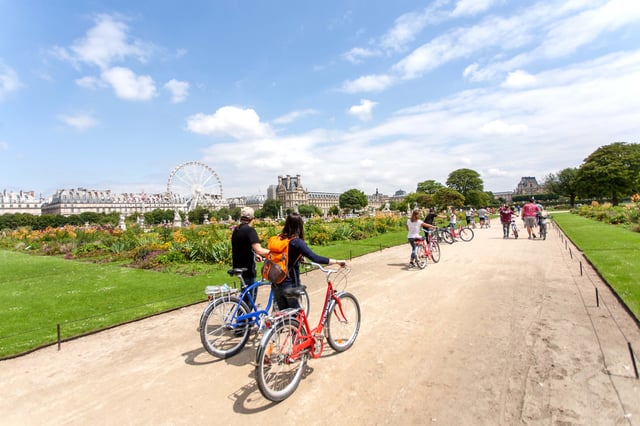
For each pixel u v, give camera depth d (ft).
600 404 11.68
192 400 13.20
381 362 15.52
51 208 483.92
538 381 13.30
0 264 53.62
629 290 23.68
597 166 219.61
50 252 69.97
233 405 12.77
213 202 418.92
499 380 13.52
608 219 93.04
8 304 27.68
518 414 11.37
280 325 13.73
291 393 13.35
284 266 15.20
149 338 19.90
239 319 17.16
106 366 16.42
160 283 34.50
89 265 50.24
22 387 14.65
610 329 17.90
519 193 595.47
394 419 11.44
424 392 12.95
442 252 47.83
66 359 17.34
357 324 18.08
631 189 208.74
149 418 12.14
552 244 53.06
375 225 91.71
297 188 558.15
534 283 28.27
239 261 19.12
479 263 38.32
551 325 18.84
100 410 12.76
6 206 470.80
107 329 21.50
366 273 35.47
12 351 18.06
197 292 30.12
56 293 31.22
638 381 12.96
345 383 13.89
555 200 415.23
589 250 42.34
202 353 17.60
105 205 500.74
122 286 33.55
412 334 18.54
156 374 15.42
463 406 11.95
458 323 19.81
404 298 25.48
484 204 334.65
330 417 11.74
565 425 10.72
